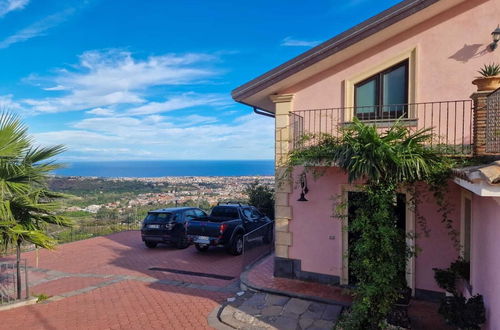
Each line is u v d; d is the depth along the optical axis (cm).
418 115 727
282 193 836
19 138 704
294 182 826
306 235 812
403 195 708
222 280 906
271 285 788
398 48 748
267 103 990
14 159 694
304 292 738
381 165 491
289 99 840
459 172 434
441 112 712
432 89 721
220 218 1283
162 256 1210
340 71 800
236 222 1243
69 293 814
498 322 407
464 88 699
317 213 798
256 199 1836
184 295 781
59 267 1083
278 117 852
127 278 934
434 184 524
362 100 794
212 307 700
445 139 702
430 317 620
